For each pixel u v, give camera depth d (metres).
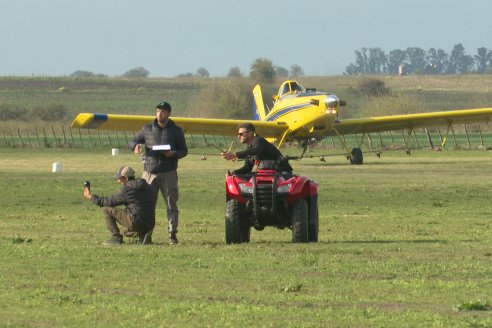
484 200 85.56
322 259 46.06
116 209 52.28
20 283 39.16
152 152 53.06
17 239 54.06
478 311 33.62
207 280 39.91
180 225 65.19
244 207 54.03
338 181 109.94
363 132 166.50
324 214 73.12
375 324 31.52
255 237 57.62
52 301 35.19
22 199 87.56
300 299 35.72
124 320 32.16
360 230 61.31
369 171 130.62
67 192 95.62
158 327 31.17
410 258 46.56
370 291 37.34
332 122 152.25
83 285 38.75
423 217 70.38
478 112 155.88
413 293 36.88
